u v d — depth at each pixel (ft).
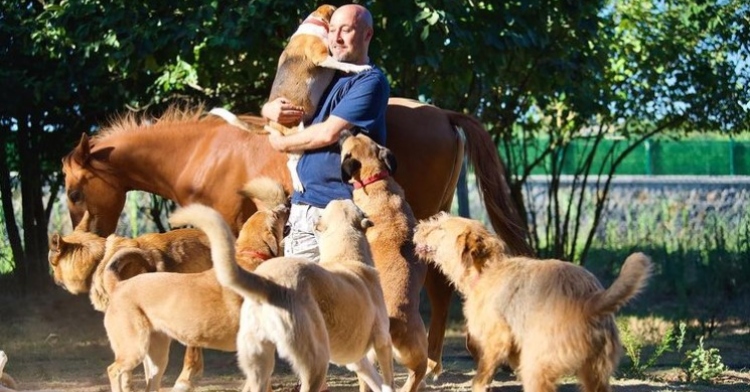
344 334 24.32
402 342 27.94
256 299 22.59
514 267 26.37
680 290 58.95
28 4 47.83
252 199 34.06
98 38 42.93
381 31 41.19
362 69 30.63
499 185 35.09
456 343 47.93
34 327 47.52
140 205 59.47
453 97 50.08
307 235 29.81
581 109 51.72
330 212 26.91
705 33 56.85
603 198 58.44
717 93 55.93
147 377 27.04
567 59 47.19
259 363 23.11
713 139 84.02
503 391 34.24
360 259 26.30
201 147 35.60
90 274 30.86
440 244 27.50
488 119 53.78
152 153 35.91
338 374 38.27
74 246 30.96
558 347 24.79
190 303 25.59
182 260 30.96
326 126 29.78
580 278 25.36
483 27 42.63
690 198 72.79
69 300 53.01
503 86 50.60
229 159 34.96
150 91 48.01
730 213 70.13
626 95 56.65
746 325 52.49
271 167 34.42
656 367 40.55
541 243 66.74
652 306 57.00
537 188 74.84
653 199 73.82
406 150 34.63
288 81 31.81
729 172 84.02
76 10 42.01
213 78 47.09
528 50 46.21
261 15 39.81
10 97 48.08
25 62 48.52
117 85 47.98
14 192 61.36
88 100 49.26
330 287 23.89
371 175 29.55
